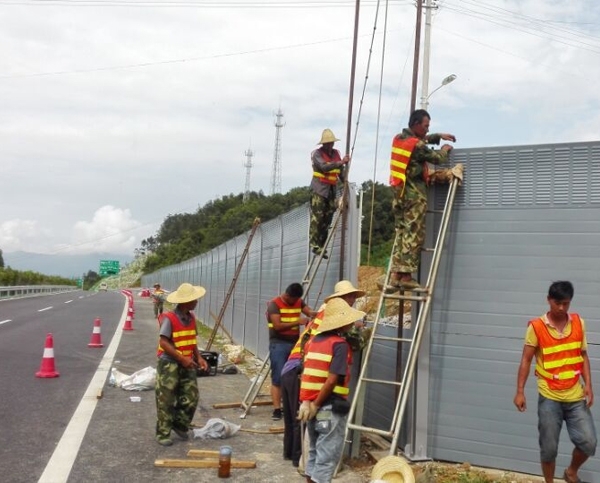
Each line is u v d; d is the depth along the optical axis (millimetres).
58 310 31391
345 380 5273
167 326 7406
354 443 7133
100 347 16547
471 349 7000
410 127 7043
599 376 6473
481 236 7039
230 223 68438
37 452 6898
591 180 6652
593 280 6590
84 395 10070
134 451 7082
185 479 6207
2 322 22688
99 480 6070
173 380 7418
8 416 8484
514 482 6449
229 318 21266
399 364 7234
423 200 6980
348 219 8641
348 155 8617
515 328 6855
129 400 9844
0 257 93000
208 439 7695
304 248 11727
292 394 6828
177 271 49594
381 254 24141
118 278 138125
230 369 13141
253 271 17141
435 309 7141
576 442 5574
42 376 11484
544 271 6781
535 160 6867
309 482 5273
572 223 6703
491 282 6973
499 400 6867
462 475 6438
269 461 6875
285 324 8656
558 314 5602
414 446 7070
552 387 5594
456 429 6996
